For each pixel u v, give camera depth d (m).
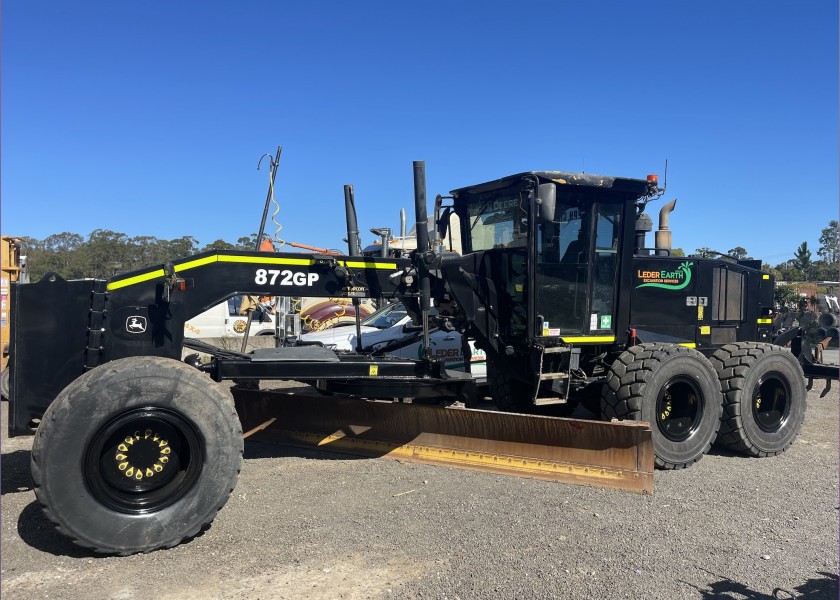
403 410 5.83
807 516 4.49
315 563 3.64
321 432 6.30
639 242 7.05
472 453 5.55
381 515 4.42
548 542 3.97
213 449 3.90
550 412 7.06
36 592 3.28
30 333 4.16
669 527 4.24
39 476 3.57
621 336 6.26
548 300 5.87
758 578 3.50
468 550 3.84
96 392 3.67
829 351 19.45
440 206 6.75
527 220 5.64
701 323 7.06
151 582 3.41
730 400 6.27
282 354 5.16
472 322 5.84
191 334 13.24
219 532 4.11
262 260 4.82
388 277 5.25
